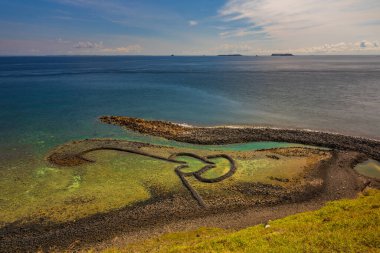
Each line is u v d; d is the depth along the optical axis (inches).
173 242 889.5
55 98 3336.6
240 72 7544.3
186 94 3848.4
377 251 657.6
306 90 4205.2
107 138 1959.9
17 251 890.7
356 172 1477.6
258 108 3004.4
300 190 1283.2
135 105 3070.9
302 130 2218.3
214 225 1032.2
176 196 1221.1
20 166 1481.3
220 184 1322.6
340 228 802.8
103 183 1317.7
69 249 901.2
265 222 1050.1
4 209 1099.9
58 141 1868.8
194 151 1732.3
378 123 2426.2
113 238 954.7
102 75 6412.4
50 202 1154.0
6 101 3093.0
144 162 1551.4
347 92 4013.3
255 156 1662.2
